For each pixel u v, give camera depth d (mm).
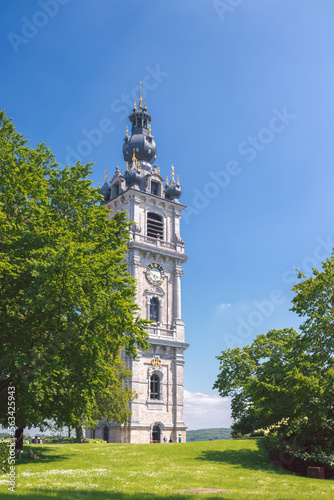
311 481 27797
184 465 33438
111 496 18062
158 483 24609
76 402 33188
